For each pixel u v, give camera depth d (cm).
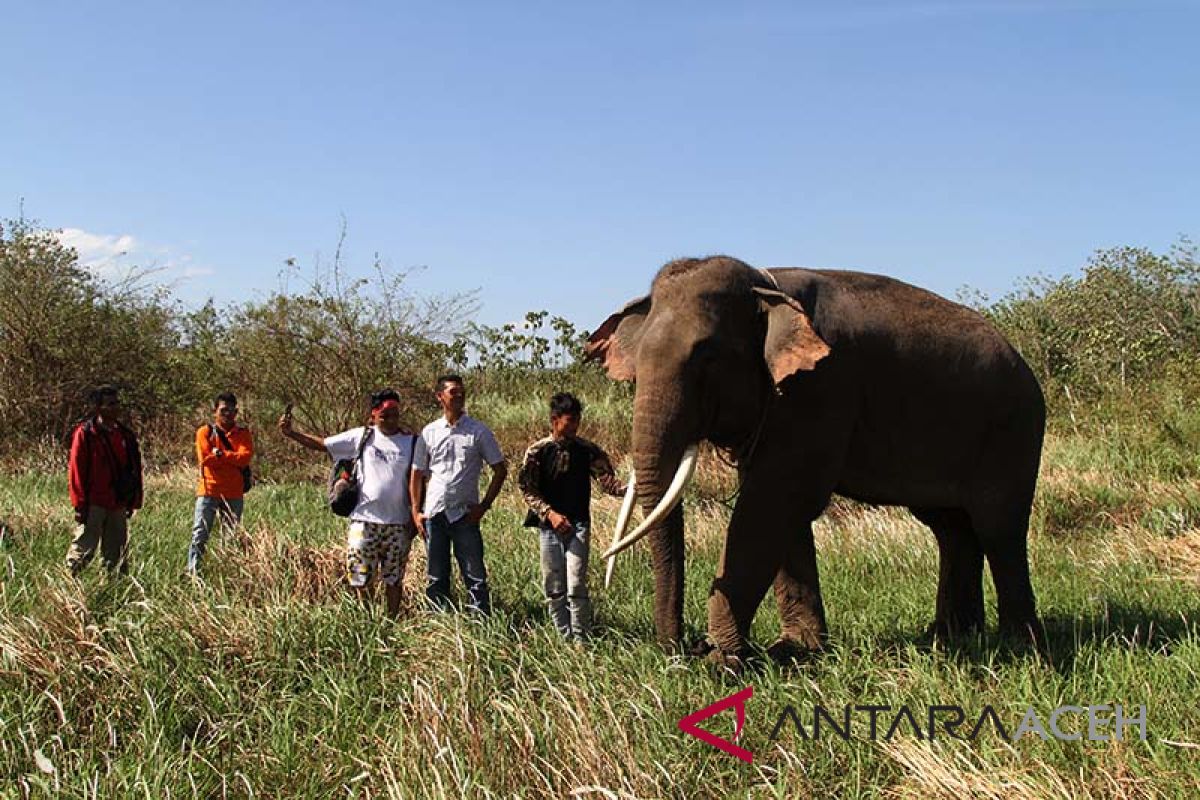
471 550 759
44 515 1146
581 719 518
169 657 627
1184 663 611
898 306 734
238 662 632
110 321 2116
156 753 518
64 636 631
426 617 700
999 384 752
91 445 884
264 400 1950
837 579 920
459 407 764
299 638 661
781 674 634
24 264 2050
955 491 757
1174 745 506
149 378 2095
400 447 772
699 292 657
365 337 1906
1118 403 1464
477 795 475
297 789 511
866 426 715
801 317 643
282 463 1830
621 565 953
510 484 1470
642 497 628
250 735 558
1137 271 2361
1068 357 1909
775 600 792
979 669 641
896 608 829
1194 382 1463
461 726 520
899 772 511
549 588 734
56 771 491
